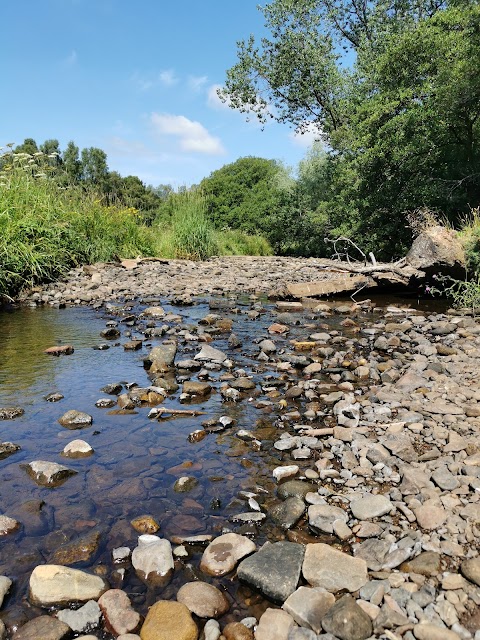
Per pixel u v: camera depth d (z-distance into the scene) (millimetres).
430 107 14812
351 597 1848
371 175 16484
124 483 2723
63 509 2469
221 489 2693
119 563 2107
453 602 1812
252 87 21609
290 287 8898
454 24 14797
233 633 1731
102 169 38969
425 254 8461
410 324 6422
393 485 2670
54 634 1711
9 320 6918
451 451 2957
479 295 7523
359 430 3311
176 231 15664
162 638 1697
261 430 3432
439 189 14492
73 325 6613
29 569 2049
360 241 17578
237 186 36156
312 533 2332
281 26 20375
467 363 4691
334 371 4652
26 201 10547
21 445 3152
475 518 2279
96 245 12461
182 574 2061
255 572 1985
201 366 4824
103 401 3838
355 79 19844
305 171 24578
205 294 9492
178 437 3311
